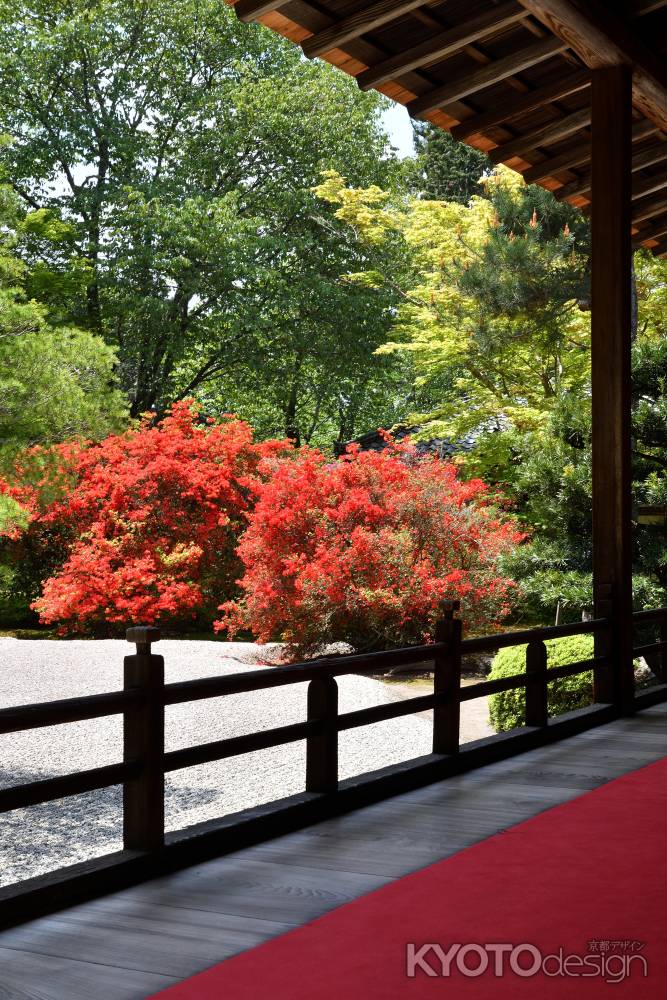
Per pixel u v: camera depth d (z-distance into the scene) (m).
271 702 8.70
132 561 13.98
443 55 5.15
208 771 6.85
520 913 2.76
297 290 21.34
